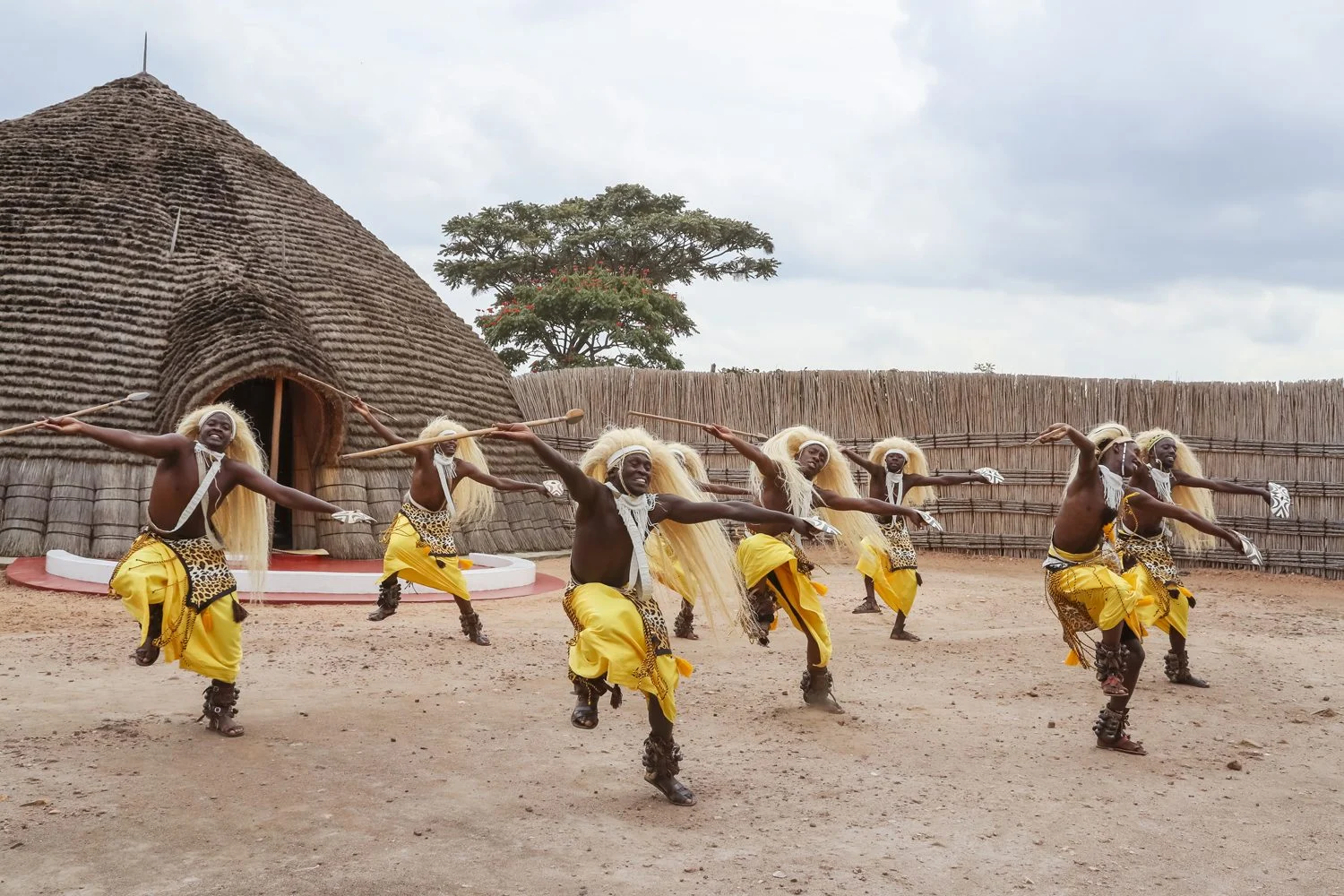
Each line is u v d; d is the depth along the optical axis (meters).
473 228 35.78
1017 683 7.57
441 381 16.03
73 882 3.67
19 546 12.12
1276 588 14.51
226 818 4.35
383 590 9.36
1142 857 4.19
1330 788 5.16
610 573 4.92
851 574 15.02
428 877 3.82
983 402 17.86
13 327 13.12
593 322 31.34
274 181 16.70
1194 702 7.02
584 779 5.09
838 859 4.11
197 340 13.03
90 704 6.14
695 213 36.00
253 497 6.12
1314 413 16.03
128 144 15.84
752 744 5.79
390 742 5.59
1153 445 8.03
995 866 4.07
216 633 5.53
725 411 18.53
